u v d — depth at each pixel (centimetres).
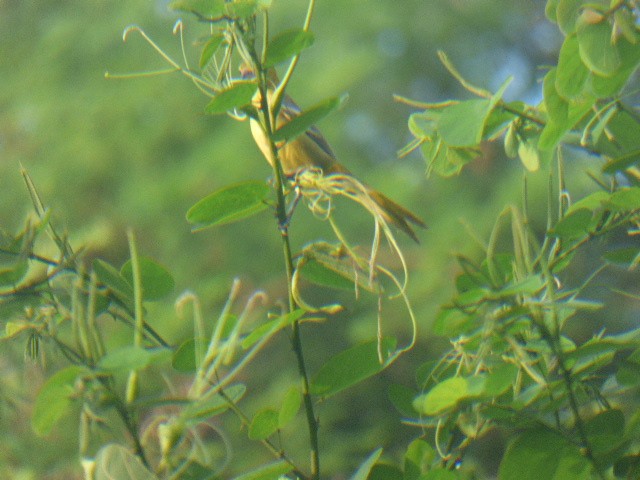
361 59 1445
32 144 1515
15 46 1642
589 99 528
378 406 1211
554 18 528
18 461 554
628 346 522
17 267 526
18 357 534
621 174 534
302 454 1083
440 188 1356
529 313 522
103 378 520
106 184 1441
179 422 518
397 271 1291
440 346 1234
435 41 1584
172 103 1461
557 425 525
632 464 525
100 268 529
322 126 1453
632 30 524
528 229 525
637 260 530
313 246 530
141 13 1542
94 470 518
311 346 1279
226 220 529
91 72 1523
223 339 527
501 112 534
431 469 525
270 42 526
